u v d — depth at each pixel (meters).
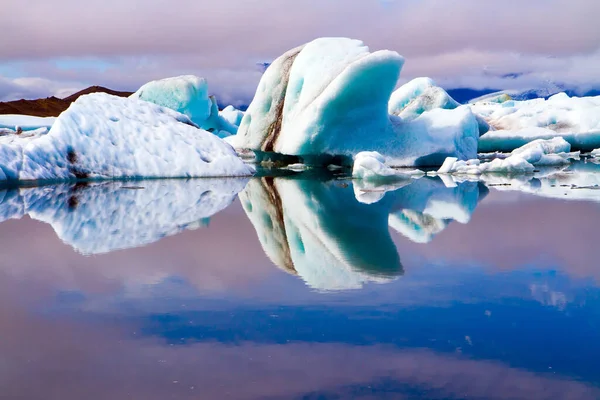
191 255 4.38
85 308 3.06
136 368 2.26
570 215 6.00
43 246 4.79
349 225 5.75
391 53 12.92
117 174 11.29
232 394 2.03
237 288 3.42
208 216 6.57
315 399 1.98
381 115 13.98
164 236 5.25
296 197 8.52
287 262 4.09
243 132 17.52
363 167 11.65
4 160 10.26
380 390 2.04
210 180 11.41
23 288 3.49
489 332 2.59
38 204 7.69
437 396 2.00
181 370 2.23
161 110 13.02
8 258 4.33
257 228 5.67
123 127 11.85
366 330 2.64
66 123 11.38
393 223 5.83
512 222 5.64
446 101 18.89
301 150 14.29
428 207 7.02
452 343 2.46
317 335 2.59
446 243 4.67
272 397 2.00
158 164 11.58
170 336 2.61
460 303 3.03
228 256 4.33
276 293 3.29
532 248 4.39
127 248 4.69
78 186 10.09
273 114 16.50
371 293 3.25
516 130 19.38
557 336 2.53
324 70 14.45
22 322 2.85
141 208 7.29
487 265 3.88
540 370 2.19
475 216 6.12
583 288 3.28
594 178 10.80
